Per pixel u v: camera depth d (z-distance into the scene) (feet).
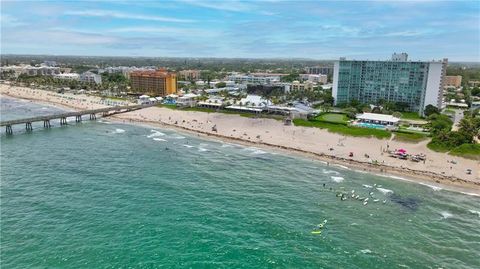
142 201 322.34
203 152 502.38
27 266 224.12
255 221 290.97
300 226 285.64
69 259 232.12
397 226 289.33
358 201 337.11
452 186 381.81
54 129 647.56
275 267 231.30
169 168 420.77
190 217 294.05
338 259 241.96
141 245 250.37
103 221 282.15
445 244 263.90
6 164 419.33
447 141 504.02
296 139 572.51
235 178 393.50
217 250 247.50
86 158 451.94
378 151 501.56
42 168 406.41
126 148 509.76
